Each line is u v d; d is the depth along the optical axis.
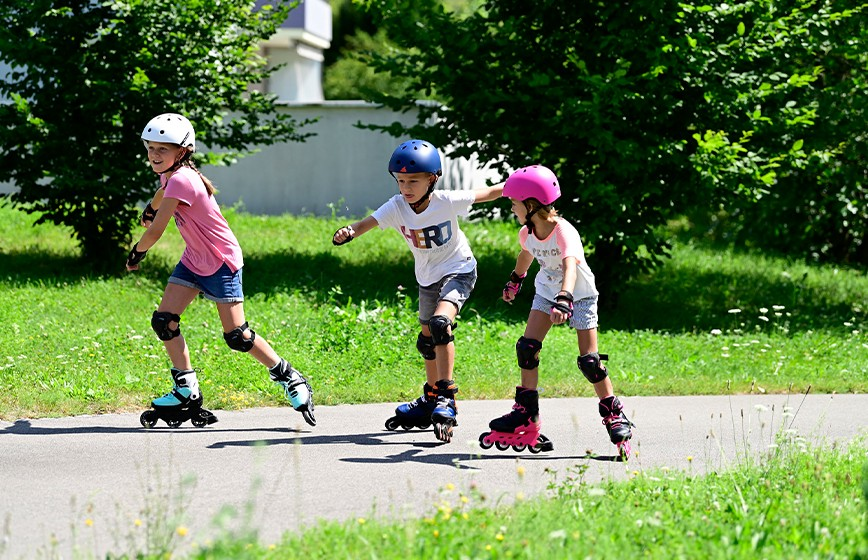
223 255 22.09
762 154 46.69
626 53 43.94
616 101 41.22
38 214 58.47
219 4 46.31
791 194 58.06
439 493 16.27
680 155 43.56
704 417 27.03
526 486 18.75
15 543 14.77
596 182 43.50
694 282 57.28
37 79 43.91
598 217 43.66
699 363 35.59
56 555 14.13
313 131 66.69
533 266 53.94
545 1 44.34
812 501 16.77
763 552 13.88
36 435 22.05
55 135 43.41
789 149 47.38
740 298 53.91
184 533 13.09
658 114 43.75
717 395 31.09
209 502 17.03
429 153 21.36
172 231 56.19
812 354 38.47
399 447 22.08
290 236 58.28
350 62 125.19
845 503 16.59
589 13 45.34
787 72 46.81
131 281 42.66
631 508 16.39
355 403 27.39
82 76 43.22
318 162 66.94
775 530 15.02
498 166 47.38
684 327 44.72
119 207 45.66
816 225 69.38
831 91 47.75
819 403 29.84
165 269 46.22
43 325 33.31
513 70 46.19
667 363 35.50
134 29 43.94
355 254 54.41
